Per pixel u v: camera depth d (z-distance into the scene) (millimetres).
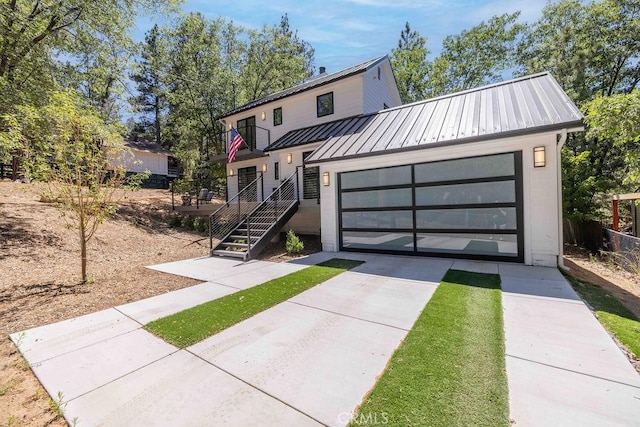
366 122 10281
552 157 6090
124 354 3217
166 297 5145
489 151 6730
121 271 7043
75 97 9062
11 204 10805
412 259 7535
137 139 29531
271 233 9367
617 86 16031
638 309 4074
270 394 2463
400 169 8016
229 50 23594
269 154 14727
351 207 8906
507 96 7719
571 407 2182
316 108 14188
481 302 4344
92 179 6117
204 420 2191
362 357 2992
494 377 2564
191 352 3219
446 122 7590
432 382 2521
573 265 7125
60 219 10266
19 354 3287
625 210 12305
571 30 14016
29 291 5457
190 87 21969
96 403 2428
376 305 4422
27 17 9523
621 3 13961
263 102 15805
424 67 25688
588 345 3064
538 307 4113
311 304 4562
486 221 6887
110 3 10945
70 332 3797
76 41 11195
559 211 6102
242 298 4938
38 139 7070
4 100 8523
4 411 2385
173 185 18953
